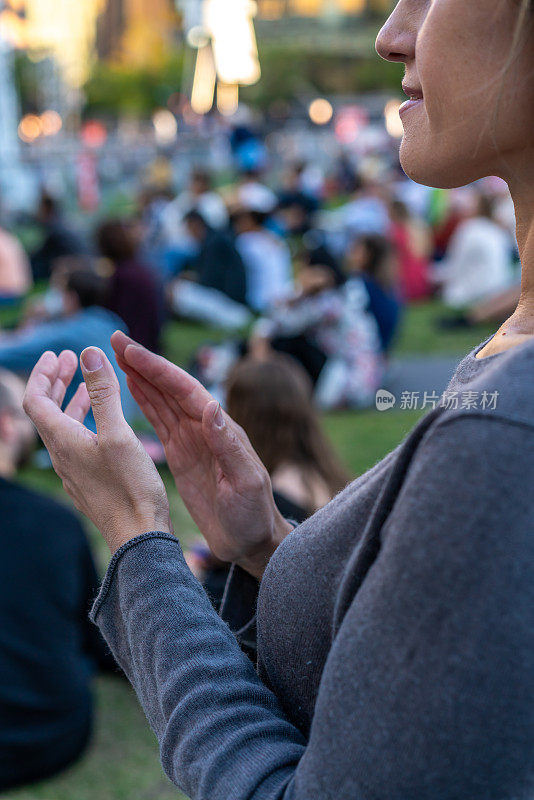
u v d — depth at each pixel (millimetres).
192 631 755
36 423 878
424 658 550
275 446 2887
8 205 15109
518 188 677
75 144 24219
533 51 614
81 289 5324
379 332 6414
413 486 578
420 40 662
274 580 780
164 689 735
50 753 2801
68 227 10203
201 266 9305
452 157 670
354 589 641
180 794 2773
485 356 667
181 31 34156
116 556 805
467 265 9320
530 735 544
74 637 2908
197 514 1027
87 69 31984
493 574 534
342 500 752
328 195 21141
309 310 6129
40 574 2793
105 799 2750
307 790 598
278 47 37250
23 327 6574
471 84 636
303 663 743
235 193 12305
